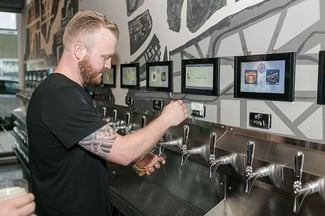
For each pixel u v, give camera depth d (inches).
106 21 50.4
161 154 66.2
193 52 64.1
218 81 58.1
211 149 54.4
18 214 26.7
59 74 49.5
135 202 69.7
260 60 49.3
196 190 65.4
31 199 28.3
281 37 46.3
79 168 50.1
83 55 49.0
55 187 50.4
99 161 52.6
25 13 203.8
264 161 47.6
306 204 43.6
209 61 59.4
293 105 45.2
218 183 59.5
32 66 191.2
